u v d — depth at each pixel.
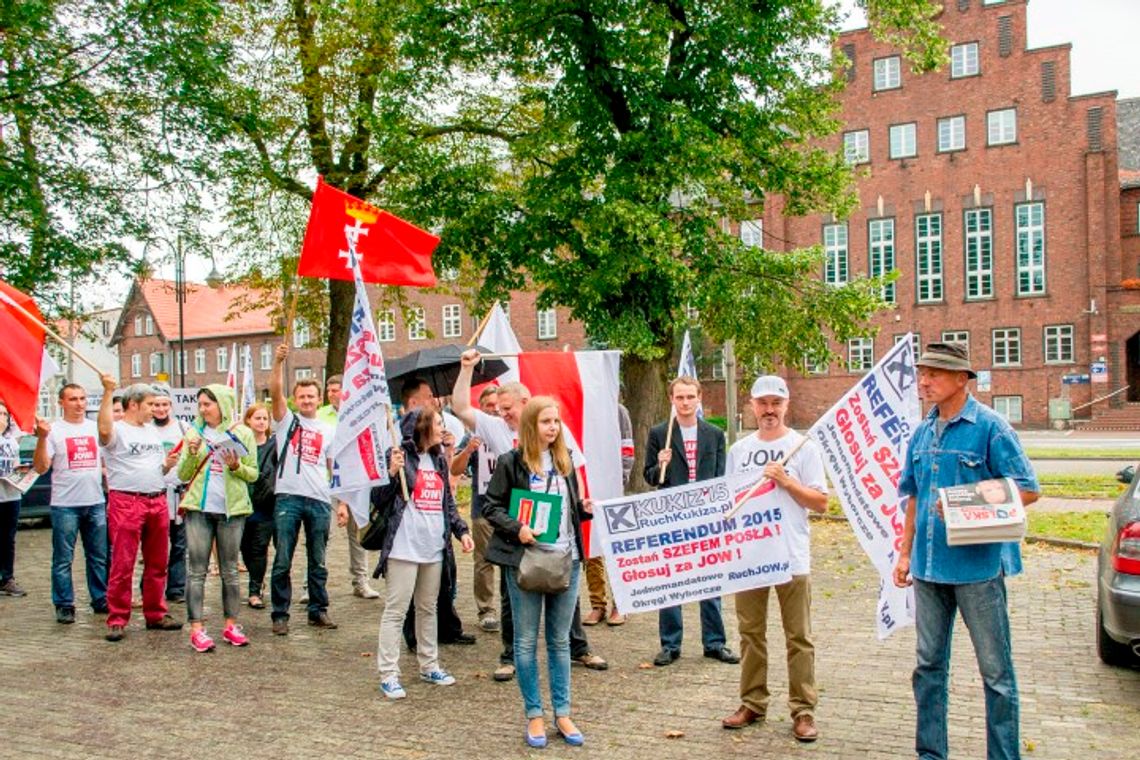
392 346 60.84
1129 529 6.44
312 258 8.03
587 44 16.86
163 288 22.73
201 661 7.71
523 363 8.62
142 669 7.49
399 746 5.70
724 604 9.63
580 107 17.30
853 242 49.28
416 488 6.80
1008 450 4.84
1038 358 46.12
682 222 17.64
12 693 6.89
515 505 5.68
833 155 19.27
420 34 17.97
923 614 5.02
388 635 6.71
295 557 13.30
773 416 6.19
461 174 18.97
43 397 64.06
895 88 48.44
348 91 20.83
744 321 18.50
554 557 5.59
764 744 5.58
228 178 19.92
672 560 6.26
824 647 7.79
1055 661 7.24
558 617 5.80
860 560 11.84
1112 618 6.42
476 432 8.11
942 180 47.72
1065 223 45.59
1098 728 5.77
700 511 6.17
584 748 5.61
